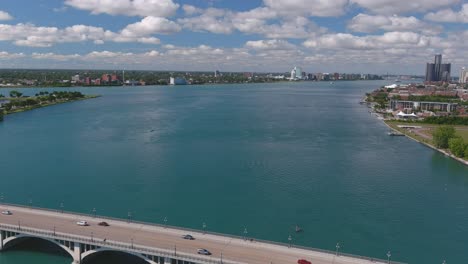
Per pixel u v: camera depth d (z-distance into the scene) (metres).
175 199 190.88
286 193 199.75
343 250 145.00
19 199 190.00
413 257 141.50
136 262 134.75
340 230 160.25
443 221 170.12
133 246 124.62
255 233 156.88
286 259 120.19
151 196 194.50
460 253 144.38
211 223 165.12
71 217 147.75
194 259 119.25
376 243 150.62
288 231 159.12
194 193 198.88
